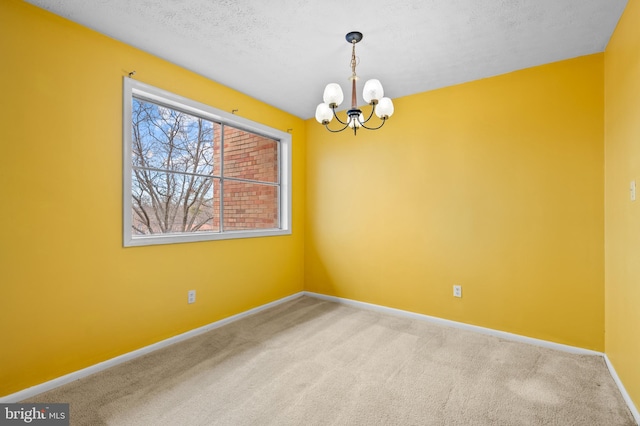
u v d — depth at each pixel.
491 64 2.58
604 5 1.83
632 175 1.74
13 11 1.79
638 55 1.64
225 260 3.07
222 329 2.91
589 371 2.14
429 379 2.05
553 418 1.66
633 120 1.72
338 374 2.11
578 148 2.44
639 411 1.62
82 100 2.07
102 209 2.17
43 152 1.90
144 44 2.29
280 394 1.88
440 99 3.06
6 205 1.77
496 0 1.79
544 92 2.57
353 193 3.66
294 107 3.64
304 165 4.08
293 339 2.69
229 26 2.07
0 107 1.74
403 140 3.29
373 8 1.86
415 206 3.21
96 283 2.14
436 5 1.83
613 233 2.12
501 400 1.82
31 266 1.86
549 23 2.01
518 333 2.67
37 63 1.88
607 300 2.27
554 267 2.53
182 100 2.64
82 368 2.07
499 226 2.77
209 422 1.63
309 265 4.06
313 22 2.01
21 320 1.82
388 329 2.92
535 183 2.61
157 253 2.51
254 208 3.65
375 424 1.62
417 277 3.21
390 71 2.70
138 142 2.56
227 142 3.41
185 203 2.88
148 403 1.79
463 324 2.94
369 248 3.54
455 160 2.98
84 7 1.88
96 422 1.62
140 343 2.39
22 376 1.82
